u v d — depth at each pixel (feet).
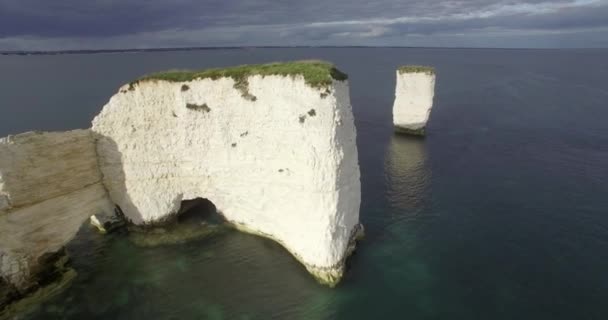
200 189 91.09
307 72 72.64
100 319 65.36
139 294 71.20
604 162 137.18
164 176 89.15
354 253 82.17
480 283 73.41
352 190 78.13
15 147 70.13
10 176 69.36
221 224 93.35
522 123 198.29
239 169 85.15
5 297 68.18
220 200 91.25
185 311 66.74
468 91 310.86
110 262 80.84
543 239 87.76
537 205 103.86
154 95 84.89
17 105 206.90
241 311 66.59
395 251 83.25
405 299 69.21
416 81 167.32
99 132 85.40
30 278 72.59
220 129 84.64
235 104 81.61
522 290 71.56
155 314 66.18
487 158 142.41
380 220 96.22
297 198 76.48
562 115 216.95
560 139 167.22
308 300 69.10
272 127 77.97
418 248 84.43
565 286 72.49
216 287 72.74
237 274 76.28
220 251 83.71
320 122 71.15
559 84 352.49
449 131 183.32
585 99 269.85
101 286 73.51
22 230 71.77
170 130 86.63
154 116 85.81
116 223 92.32
